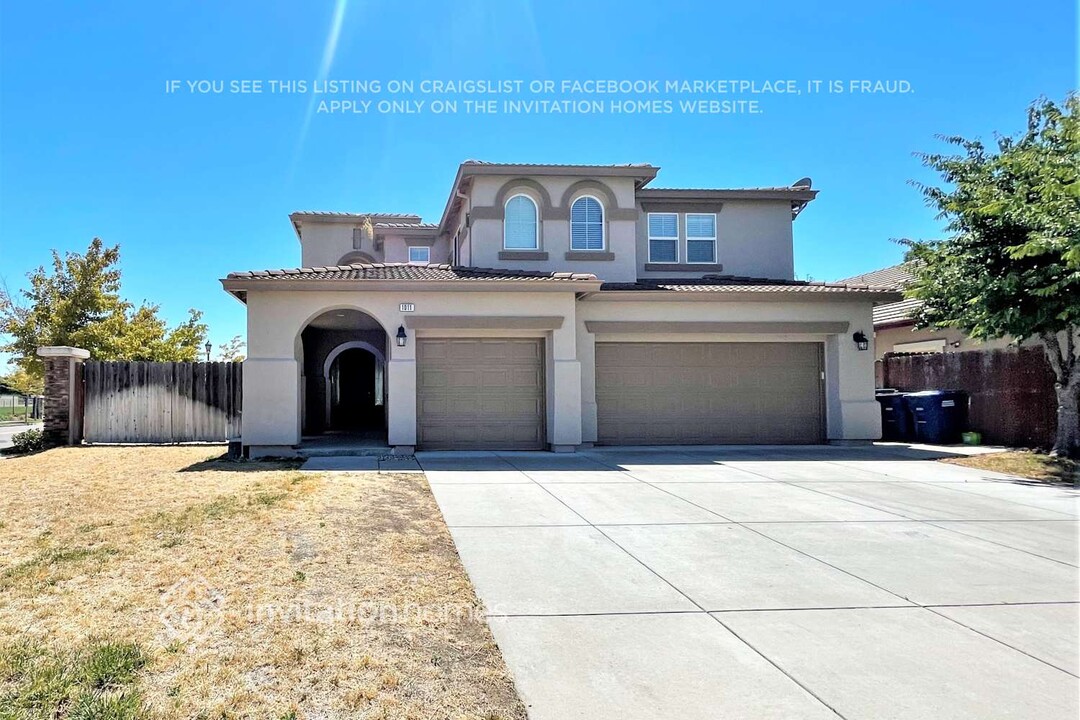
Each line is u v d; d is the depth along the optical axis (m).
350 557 6.25
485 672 4.11
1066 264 11.49
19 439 15.62
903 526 7.96
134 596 5.15
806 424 16.52
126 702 3.56
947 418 16.73
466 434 14.78
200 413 16.67
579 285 14.30
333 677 3.97
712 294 15.53
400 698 3.77
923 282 13.81
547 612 5.12
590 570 6.15
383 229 24.05
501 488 10.05
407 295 14.13
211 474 11.08
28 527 7.28
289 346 13.72
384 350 20.22
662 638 4.66
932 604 5.35
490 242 16.78
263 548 6.46
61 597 5.12
